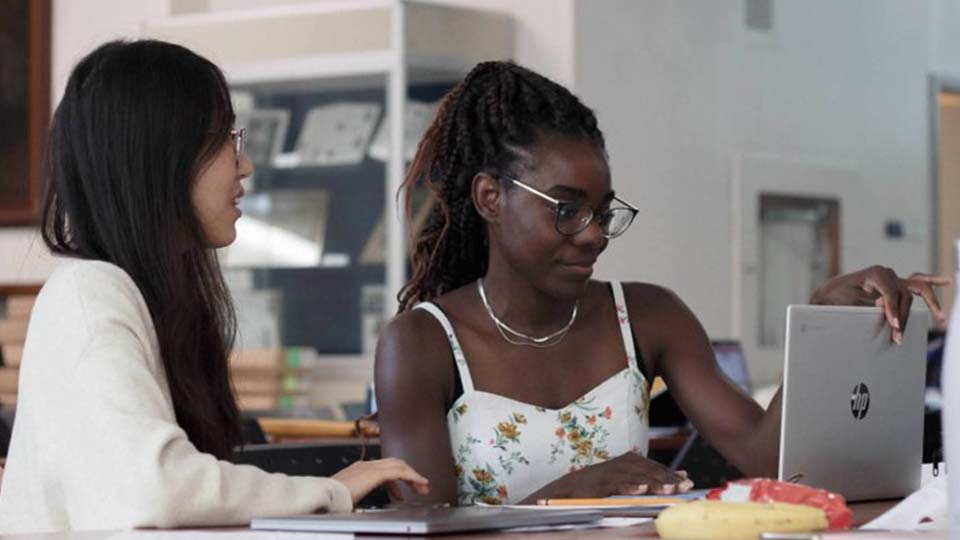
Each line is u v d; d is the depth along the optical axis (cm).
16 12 1110
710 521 215
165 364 292
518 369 376
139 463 261
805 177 1117
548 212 362
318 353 1020
